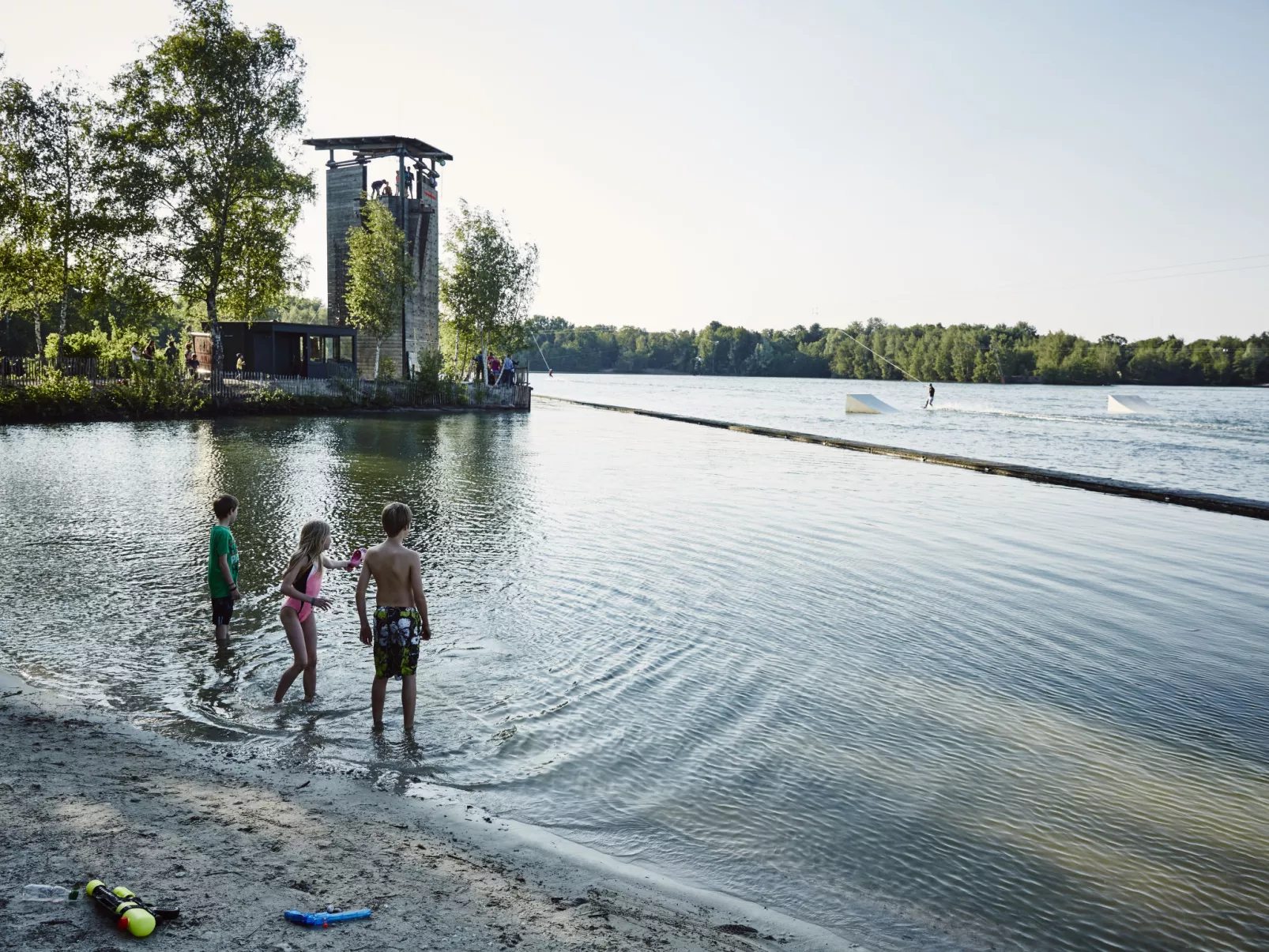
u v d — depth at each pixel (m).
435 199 59.47
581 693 8.23
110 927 3.81
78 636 9.19
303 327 47.00
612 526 16.86
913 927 4.85
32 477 20.36
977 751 7.29
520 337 64.06
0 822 4.91
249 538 14.23
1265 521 20.53
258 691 7.90
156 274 40.66
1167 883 5.40
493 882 4.86
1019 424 58.06
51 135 39.56
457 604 11.01
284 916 4.11
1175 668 9.65
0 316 52.22
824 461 31.72
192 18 39.97
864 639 10.34
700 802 6.24
